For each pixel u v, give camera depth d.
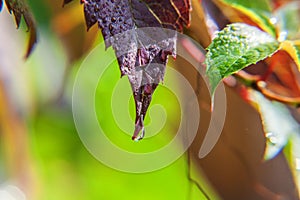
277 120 0.40
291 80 0.41
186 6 0.33
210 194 0.47
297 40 0.38
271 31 0.38
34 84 0.52
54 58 0.49
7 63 0.50
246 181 0.46
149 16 0.33
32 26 0.35
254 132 0.44
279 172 0.46
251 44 0.35
